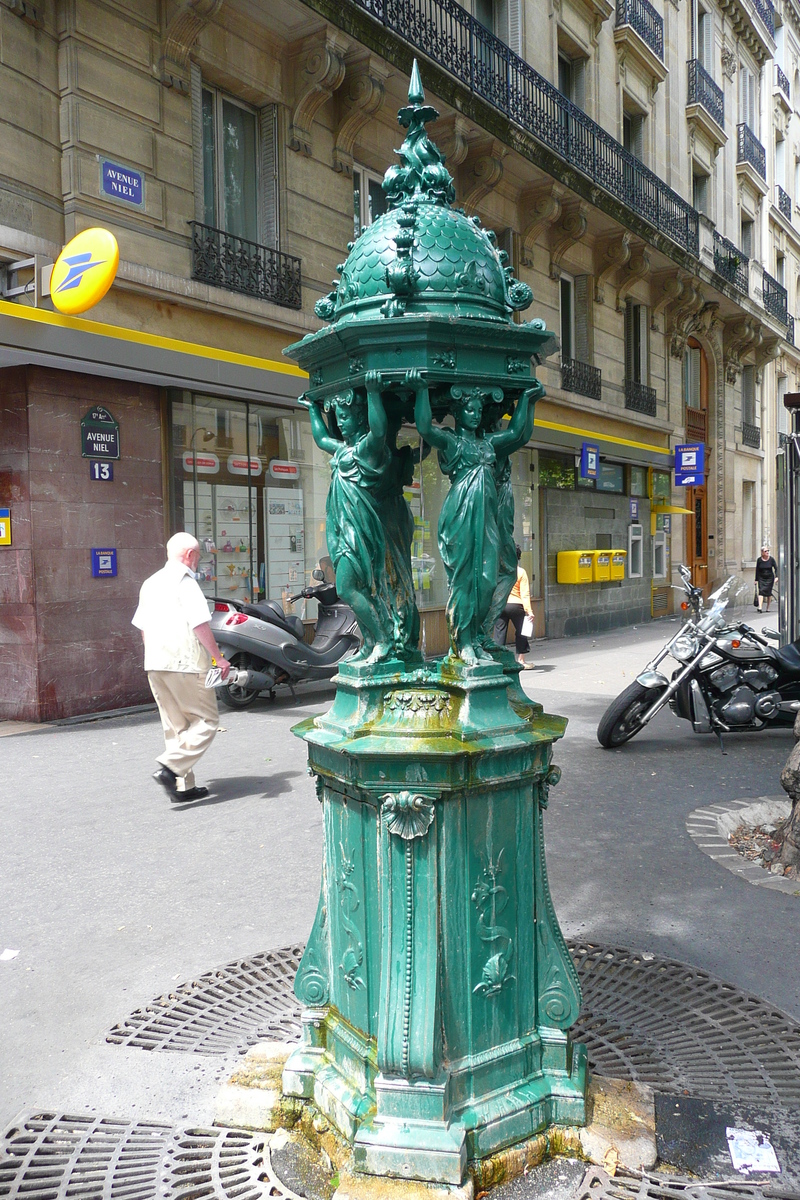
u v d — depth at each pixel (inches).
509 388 87.2
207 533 401.4
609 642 623.8
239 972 128.9
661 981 123.3
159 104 372.8
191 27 375.2
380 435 82.9
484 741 80.9
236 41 411.8
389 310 80.0
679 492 908.0
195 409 394.9
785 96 1282.0
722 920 144.7
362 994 87.1
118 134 354.3
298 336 438.6
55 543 337.7
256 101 434.0
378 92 460.4
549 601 655.8
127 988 125.5
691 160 928.9
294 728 92.9
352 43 441.1
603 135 691.4
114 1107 97.5
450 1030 83.2
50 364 326.6
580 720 325.1
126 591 364.8
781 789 226.2
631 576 791.7
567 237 654.5
